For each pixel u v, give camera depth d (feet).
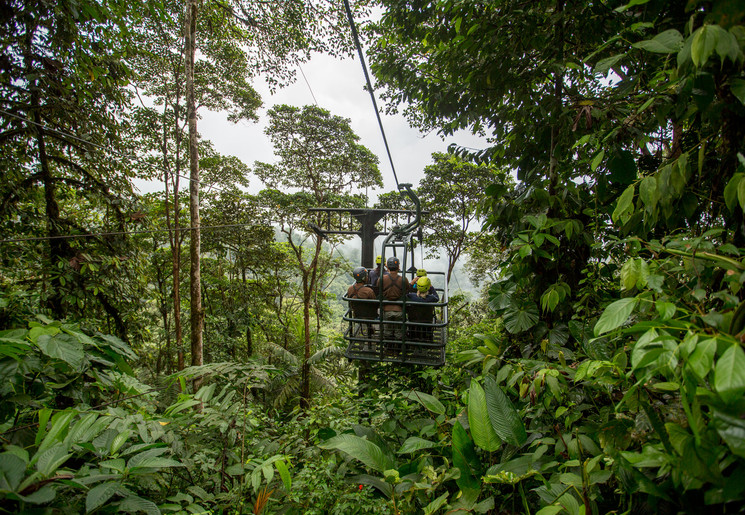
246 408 10.91
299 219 61.62
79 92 20.99
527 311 10.76
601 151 6.91
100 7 18.43
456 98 16.20
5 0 16.39
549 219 9.20
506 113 13.80
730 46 3.55
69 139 21.53
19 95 19.19
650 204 5.34
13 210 19.85
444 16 15.75
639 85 7.88
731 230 5.41
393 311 14.87
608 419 6.48
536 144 12.87
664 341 3.65
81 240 22.66
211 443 10.54
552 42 11.31
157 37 40.83
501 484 8.34
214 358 54.80
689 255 4.89
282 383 33.91
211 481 9.34
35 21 17.40
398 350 14.74
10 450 4.97
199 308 33.83
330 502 9.07
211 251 63.36
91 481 5.15
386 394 14.19
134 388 10.64
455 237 64.44
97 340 8.72
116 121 24.67
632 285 5.41
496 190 11.88
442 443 9.50
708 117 5.09
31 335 6.48
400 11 17.26
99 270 22.48
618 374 5.74
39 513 4.53
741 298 4.44
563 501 5.86
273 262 67.46
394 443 12.23
